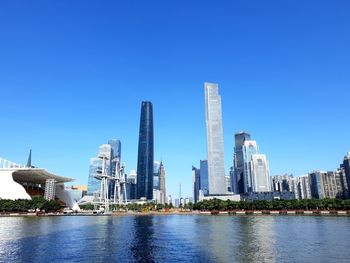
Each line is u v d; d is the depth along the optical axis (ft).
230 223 536.42
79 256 223.10
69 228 443.73
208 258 215.92
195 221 614.34
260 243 282.36
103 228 452.76
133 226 495.41
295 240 300.20
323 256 219.00
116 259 213.46
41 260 208.13
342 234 344.08
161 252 240.53
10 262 201.46
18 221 591.78
